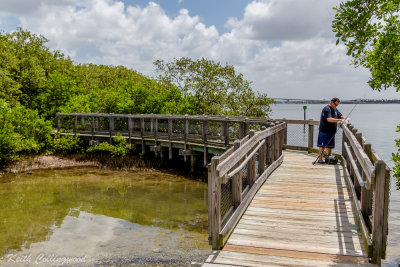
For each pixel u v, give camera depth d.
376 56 6.25
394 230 10.61
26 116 22.56
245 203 6.65
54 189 14.70
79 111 25.12
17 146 19.58
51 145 22.67
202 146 16.03
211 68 23.38
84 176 17.20
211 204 5.00
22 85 29.06
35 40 32.50
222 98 23.27
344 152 10.88
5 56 28.00
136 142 20.55
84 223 10.38
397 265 8.08
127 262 7.71
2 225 10.17
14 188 14.88
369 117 116.25
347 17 6.21
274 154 10.59
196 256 8.03
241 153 6.07
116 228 9.94
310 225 5.90
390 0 5.96
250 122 13.47
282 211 6.60
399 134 49.50
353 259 4.67
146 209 11.82
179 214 11.26
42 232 9.62
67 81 29.38
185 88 23.97
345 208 6.73
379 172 4.46
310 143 13.54
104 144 21.00
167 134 18.58
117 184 15.50
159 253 8.18
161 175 17.17
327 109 10.72
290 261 4.63
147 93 24.12
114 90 27.12
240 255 4.83
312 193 7.74
